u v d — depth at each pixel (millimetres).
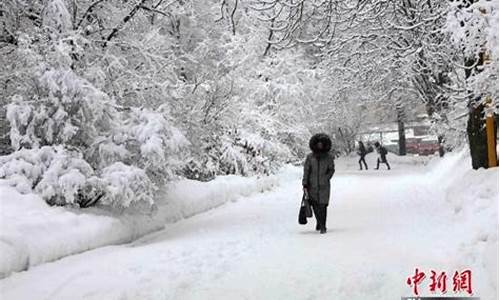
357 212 14070
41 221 8773
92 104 10805
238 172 22578
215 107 18250
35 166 10258
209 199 15812
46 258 8195
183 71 20344
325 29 15031
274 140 25953
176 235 11375
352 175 28781
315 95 30203
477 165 12992
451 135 23766
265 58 28703
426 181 22500
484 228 8289
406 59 18703
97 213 10820
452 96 12953
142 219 11773
